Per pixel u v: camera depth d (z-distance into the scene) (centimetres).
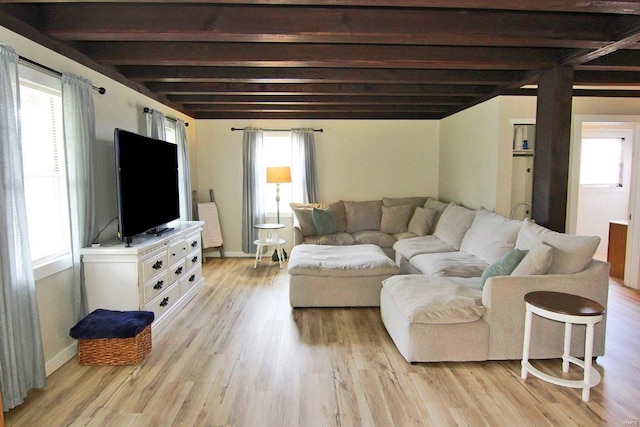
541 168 353
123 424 216
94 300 312
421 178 653
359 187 649
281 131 631
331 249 471
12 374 222
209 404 234
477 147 504
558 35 270
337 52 319
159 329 346
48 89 276
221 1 212
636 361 286
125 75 376
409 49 321
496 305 278
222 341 324
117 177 309
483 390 248
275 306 411
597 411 227
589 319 230
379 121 642
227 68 380
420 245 477
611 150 663
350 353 301
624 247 499
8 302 220
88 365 283
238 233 649
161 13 256
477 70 391
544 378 249
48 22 257
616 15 271
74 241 297
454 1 213
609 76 403
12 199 225
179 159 518
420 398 240
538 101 360
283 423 216
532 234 318
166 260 371
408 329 280
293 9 257
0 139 216
